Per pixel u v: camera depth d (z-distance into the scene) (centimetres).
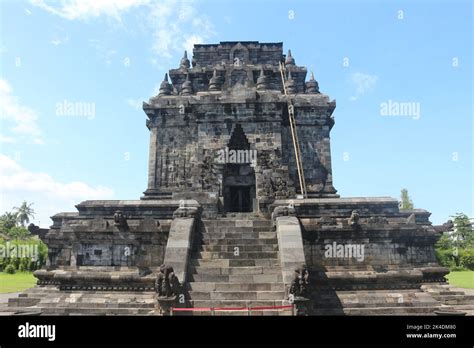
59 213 2239
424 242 1898
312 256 1838
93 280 1752
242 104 2750
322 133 2922
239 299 1441
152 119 2991
